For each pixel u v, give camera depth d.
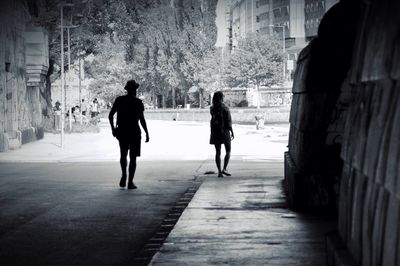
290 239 7.93
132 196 13.64
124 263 7.47
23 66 36.69
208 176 17.42
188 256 7.02
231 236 8.23
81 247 8.46
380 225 3.49
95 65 98.06
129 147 15.00
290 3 162.50
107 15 57.28
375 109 3.81
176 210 11.56
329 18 9.87
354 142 4.40
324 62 9.88
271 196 12.23
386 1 3.62
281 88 87.00
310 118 10.07
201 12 99.94
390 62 3.31
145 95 114.62
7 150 29.98
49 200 13.15
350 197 4.55
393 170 3.16
